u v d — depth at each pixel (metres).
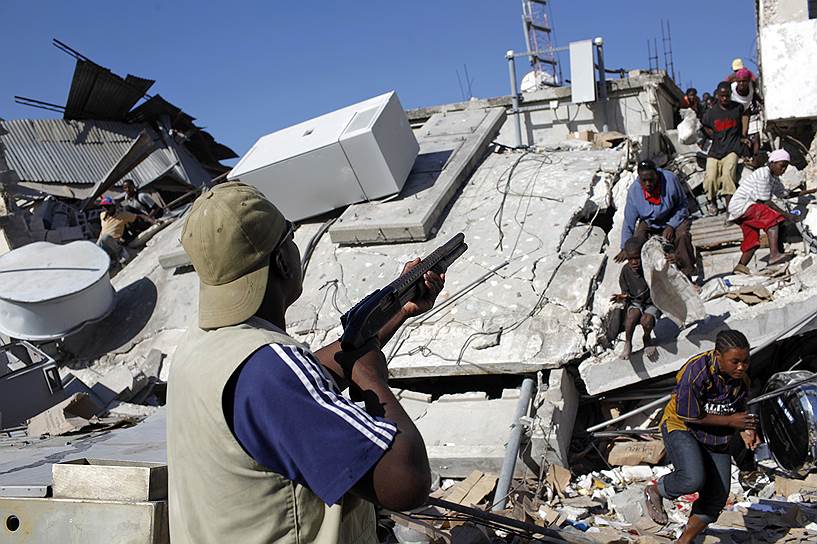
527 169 10.26
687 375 4.82
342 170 9.85
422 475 1.67
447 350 7.72
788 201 9.16
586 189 9.47
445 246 2.42
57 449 4.40
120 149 19.97
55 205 17.03
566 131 14.80
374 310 2.03
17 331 9.57
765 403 6.05
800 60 9.66
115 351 9.91
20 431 6.86
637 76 14.35
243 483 1.69
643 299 6.86
